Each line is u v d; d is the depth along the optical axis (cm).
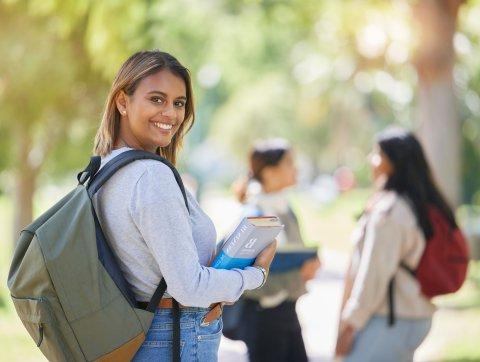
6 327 962
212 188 7462
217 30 1331
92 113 1347
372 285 470
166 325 307
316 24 1327
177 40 1177
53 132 1443
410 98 2605
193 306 301
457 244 482
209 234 320
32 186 1595
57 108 1331
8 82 1217
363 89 3131
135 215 296
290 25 1402
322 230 2986
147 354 305
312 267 525
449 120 1191
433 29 1144
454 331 1001
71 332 291
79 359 293
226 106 6681
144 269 301
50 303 290
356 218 514
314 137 6141
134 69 318
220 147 7156
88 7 962
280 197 547
